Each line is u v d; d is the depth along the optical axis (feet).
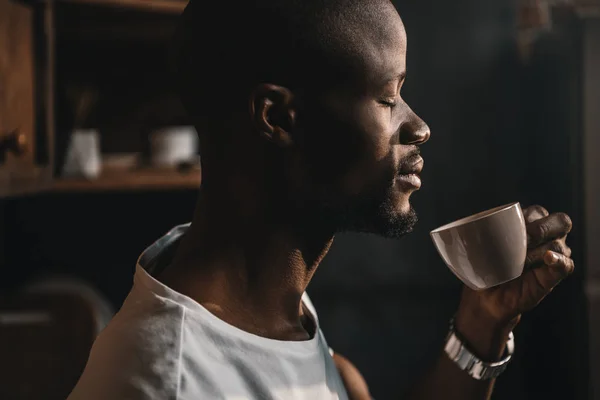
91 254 7.21
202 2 2.20
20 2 4.75
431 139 7.84
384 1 2.20
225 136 2.17
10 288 7.02
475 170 7.91
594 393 6.21
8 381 5.14
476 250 2.44
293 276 2.26
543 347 7.45
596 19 6.11
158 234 7.30
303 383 2.19
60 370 5.17
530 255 2.54
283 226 2.19
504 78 7.87
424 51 7.79
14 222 7.02
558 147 6.91
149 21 6.16
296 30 2.09
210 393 1.94
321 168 2.14
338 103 2.11
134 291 2.16
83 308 5.20
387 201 2.19
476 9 7.79
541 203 7.52
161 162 6.24
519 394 8.04
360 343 7.91
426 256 7.93
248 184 2.16
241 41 2.11
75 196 7.14
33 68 4.76
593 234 6.23
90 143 5.64
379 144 2.14
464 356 2.73
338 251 7.84
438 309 7.99
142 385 1.88
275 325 2.25
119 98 6.91
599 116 6.17
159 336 1.96
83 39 6.79
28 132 4.60
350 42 2.10
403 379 7.97
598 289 6.26
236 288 2.18
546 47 7.16
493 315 2.67
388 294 7.93
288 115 2.12
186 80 2.23
